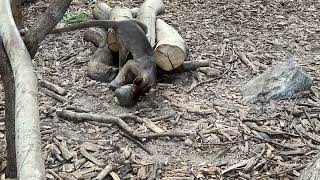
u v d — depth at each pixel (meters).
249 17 6.11
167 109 4.42
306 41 5.59
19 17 5.16
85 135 4.14
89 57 5.19
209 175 3.78
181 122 4.28
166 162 3.88
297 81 4.54
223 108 4.43
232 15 6.15
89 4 6.33
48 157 3.93
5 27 3.00
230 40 5.56
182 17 6.05
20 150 2.30
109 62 4.88
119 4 6.33
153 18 5.21
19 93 2.67
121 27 4.54
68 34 5.57
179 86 4.73
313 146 4.04
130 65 4.45
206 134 4.14
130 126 4.23
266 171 3.83
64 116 4.30
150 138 4.10
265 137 4.13
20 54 2.90
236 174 3.80
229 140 4.09
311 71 4.98
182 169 3.82
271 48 5.43
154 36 4.93
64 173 3.79
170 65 4.69
